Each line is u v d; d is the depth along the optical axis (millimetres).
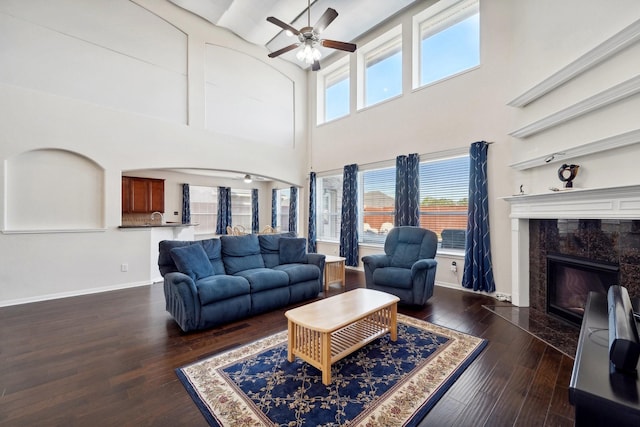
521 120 3525
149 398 1748
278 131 6484
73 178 3992
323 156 6609
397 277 3461
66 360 2205
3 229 3514
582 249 2760
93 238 4102
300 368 2098
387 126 5273
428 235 3859
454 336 2621
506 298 3736
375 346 2432
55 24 3848
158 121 4680
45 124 3709
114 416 1588
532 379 1938
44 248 3756
